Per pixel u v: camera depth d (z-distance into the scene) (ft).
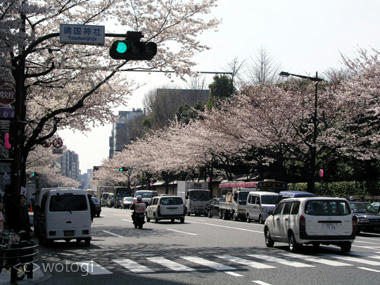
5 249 34.83
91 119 102.06
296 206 53.88
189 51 73.61
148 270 41.42
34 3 65.46
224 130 142.82
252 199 118.52
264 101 126.00
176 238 73.61
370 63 104.63
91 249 59.77
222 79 214.28
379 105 102.73
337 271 40.14
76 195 65.67
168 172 227.40
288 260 47.39
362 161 130.82
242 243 65.26
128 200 237.04
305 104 123.54
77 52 70.54
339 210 52.70
